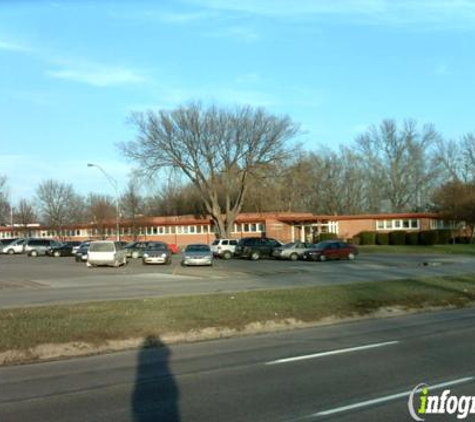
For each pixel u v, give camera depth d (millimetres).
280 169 69312
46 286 25250
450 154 93500
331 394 7590
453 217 70562
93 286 25016
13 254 74625
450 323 14625
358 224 75625
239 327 13406
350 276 29500
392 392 7672
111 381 8625
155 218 85500
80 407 7184
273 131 68438
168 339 12242
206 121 67938
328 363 9664
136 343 11734
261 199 72750
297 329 13992
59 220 98625
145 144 68188
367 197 99750
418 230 72938
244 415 6684
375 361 9781
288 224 78062
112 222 86188
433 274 29453
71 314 13797
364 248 63625
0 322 12570
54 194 103938
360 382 8258
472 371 8922
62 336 11461
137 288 23625
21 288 24234
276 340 12312
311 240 75688
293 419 6512
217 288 23031
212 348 11414
